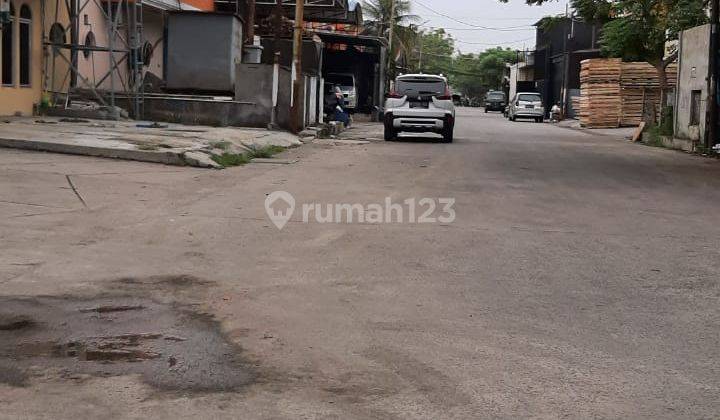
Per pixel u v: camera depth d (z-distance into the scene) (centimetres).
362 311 636
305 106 2547
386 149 2139
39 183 1161
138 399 449
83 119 2117
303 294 680
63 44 2183
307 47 3102
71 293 662
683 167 1867
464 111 7744
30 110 2170
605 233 995
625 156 2162
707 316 644
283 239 898
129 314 611
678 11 2595
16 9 2086
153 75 2817
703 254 882
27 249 802
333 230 959
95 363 505
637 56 3022
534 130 3600
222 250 835
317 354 532
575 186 1448
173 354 525
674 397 473
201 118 2286
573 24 5428
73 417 423
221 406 443
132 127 1952
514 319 625
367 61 4316
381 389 474
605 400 466
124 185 1202
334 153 1948
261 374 493
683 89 2502
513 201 1238
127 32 2352
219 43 2594
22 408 433
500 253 863
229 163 1571
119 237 875
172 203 1089
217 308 633
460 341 567
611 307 666
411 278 746
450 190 1335
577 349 557
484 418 437
